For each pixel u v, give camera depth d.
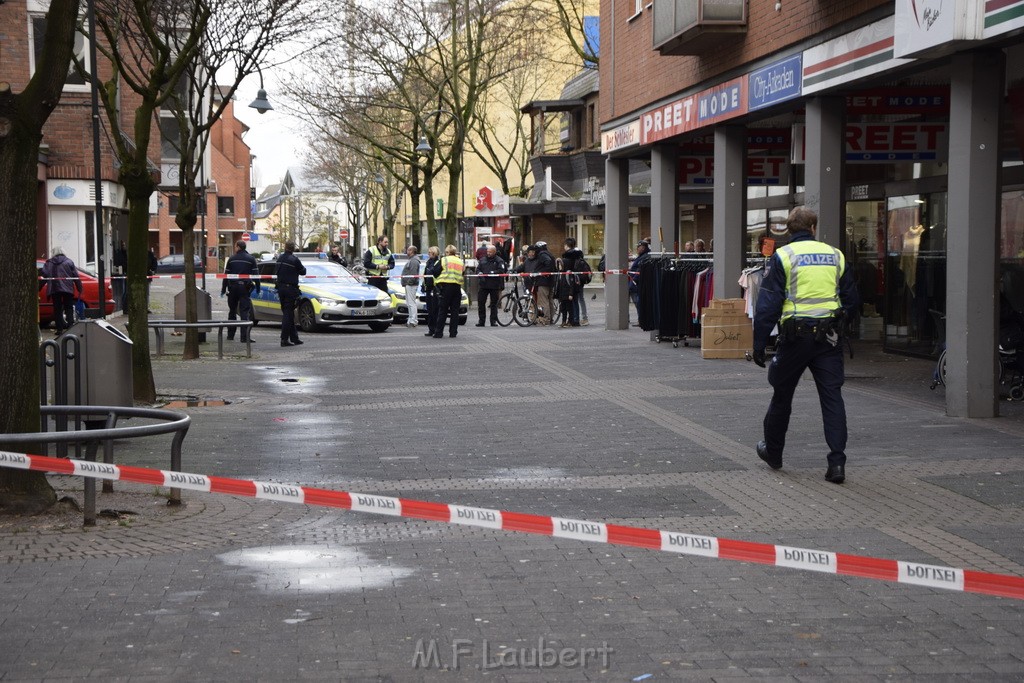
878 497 8.09
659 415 12.30
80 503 8.01
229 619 5.43
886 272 18.28
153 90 13.98
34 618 5.45
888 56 12.70
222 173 94.31
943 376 13.65
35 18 28.22
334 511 7.81
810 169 15.20
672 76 20.39
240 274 24.23
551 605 5.67
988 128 11.45
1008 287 14.98
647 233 44.41
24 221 7.48
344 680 4.64
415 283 28.89
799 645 5.07
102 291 19.72
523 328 27.06
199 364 18.94
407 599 5.77
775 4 15.73
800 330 8.62
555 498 8.20
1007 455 9.58
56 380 9.66
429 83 37.41
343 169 68.00
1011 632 5.24
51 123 30.27
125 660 4.87
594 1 49.75
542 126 51.78
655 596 5.82
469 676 4.68
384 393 14.88
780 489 8.41
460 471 9.31
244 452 10.32
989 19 10.67
